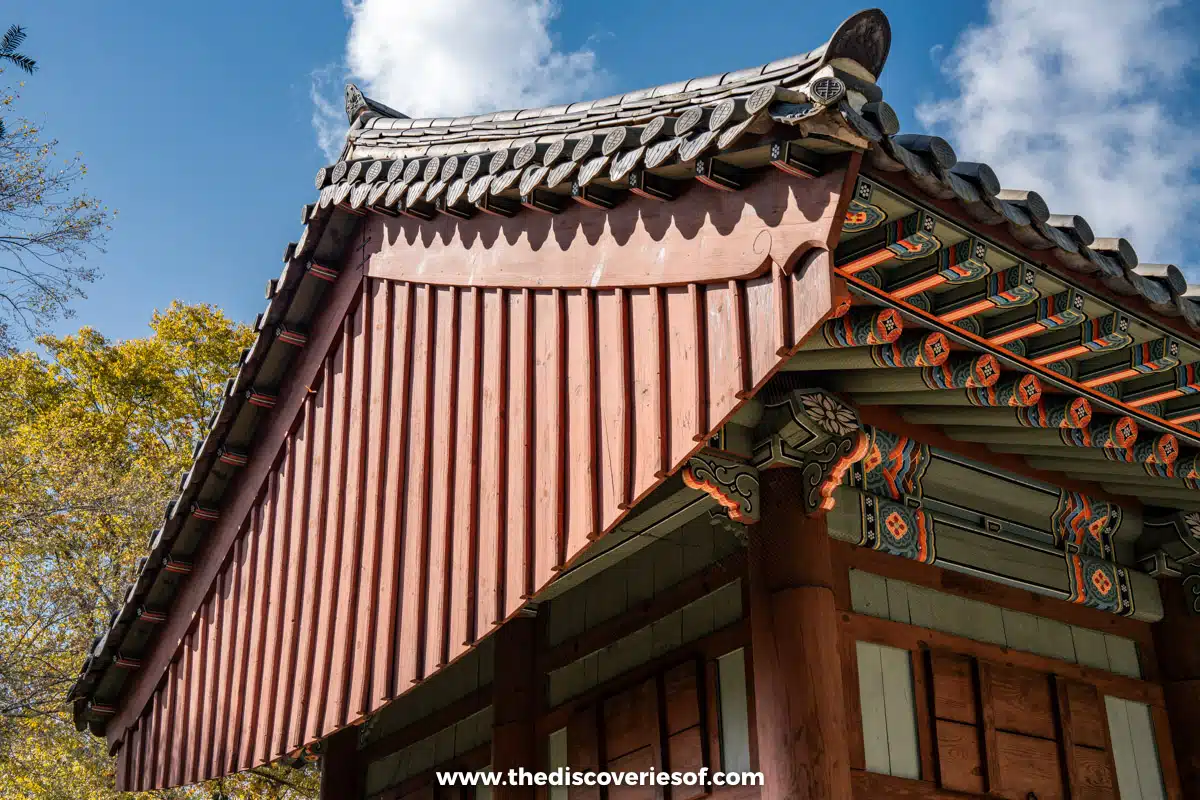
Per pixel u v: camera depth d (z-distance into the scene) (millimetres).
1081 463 7254
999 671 6852
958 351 5605
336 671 6926
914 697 6430
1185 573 7961
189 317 24312
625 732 7133
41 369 22578
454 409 6602
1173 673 7805
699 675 6660
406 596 6516
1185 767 7539
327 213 7812
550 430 5734
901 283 4855
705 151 4445
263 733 7562
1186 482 7148
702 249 4887
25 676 13555
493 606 5746
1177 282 5164
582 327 5676
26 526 14742
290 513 8062
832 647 5797
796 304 4355
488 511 6035
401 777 9711
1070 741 6945
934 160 4137
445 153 6859
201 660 8758
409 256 7387
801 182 4340
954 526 7035
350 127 7961
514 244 6344
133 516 15352
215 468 8734
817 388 6227
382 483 7082
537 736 8023
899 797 6000
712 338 4816
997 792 6402
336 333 7996
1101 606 7602
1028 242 4652
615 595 7746
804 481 6215
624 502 5062
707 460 6160
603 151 5098
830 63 3943
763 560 6125
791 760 5492
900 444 6762
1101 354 5676
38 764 14953
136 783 9180
